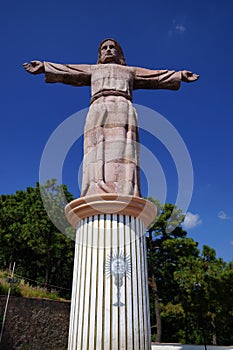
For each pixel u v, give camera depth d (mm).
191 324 31547
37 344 22625
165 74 11156
